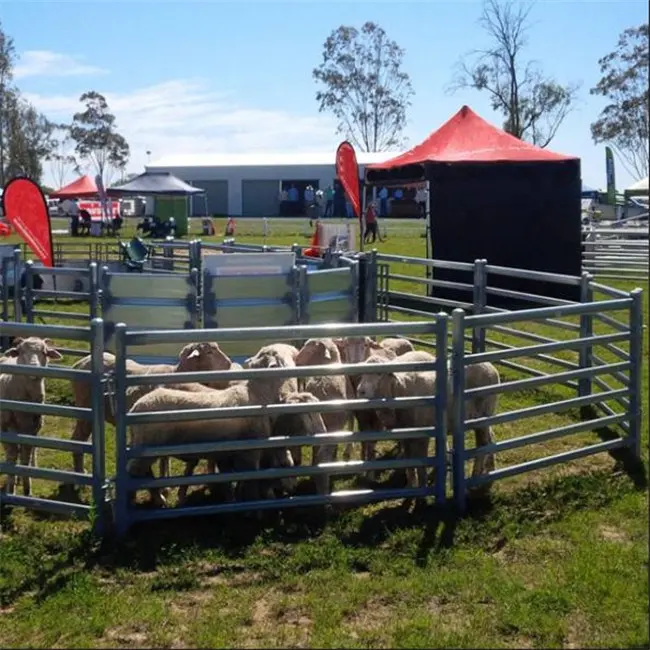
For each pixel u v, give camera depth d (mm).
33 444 6418
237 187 64125
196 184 64812
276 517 6582
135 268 19734
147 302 11070
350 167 18422
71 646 4891
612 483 7387
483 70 55344
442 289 18172
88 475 6266
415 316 15875
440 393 6676
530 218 17734
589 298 9648
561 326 9984
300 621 5176
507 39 54438
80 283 19688
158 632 5004
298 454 7355
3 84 77688
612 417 7859
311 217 52312
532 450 8391
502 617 5113
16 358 7398
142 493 7090
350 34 74938
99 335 6137
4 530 6414
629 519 6676
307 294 11156
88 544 6094
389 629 5012
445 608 5312
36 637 4984
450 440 8586
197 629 5020
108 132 86500
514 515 6676
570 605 5250
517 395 10523
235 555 5988
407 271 23672
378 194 55188
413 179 19469
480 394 6871
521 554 6066
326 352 7641
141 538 6199
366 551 6035
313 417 6926
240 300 10938
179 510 6262
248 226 48688
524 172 17656
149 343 6129
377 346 8398
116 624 5105
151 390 7199
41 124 83125
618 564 5766
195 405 6469
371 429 7691
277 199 63938
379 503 6938
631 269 22625
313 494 7082
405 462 6680
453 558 5965
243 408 6273
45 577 5691
